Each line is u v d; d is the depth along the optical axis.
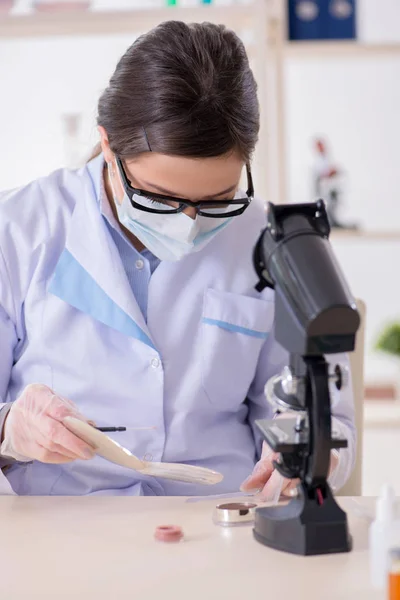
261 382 1.81
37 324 1.70
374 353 3.78
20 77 3.62
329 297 1.03
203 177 1.40
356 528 1.21
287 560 1.08
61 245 1.74
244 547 1.13
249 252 1.78
